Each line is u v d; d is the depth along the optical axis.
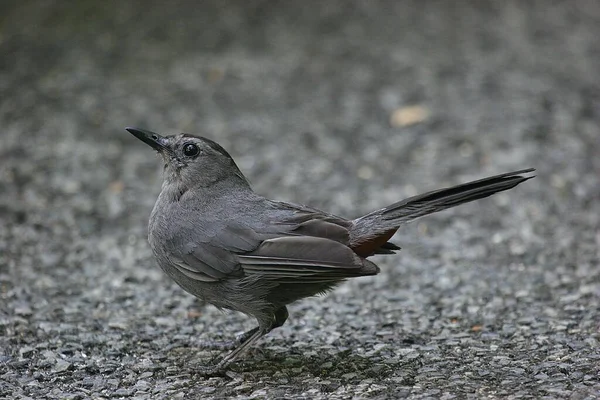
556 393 6.77
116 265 10.46
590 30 20.75
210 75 17.44
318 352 8.01
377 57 18.61
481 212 12.09
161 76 17.30
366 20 20.98
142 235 11.42
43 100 15.91
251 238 7.23
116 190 12.82
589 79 17.27
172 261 7.53
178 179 7.69
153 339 8.39
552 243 10.96
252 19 20.58
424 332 8.50
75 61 17.67
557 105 15.85
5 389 7.17
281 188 13.01
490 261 10.55
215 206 7.53
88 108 15.68
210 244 7.32
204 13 20.70
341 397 6.84
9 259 10.41
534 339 8.12
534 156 13.73
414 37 19.97
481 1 22.84
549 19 21.61
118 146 14.38
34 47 18.17
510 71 17.81
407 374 7.35
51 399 6.97
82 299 9.38
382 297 9.60
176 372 7.58
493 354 7.78
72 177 13.14
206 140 7.77
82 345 8.12
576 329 8.33
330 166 13.79
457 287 9.81
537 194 12.51
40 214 11.88
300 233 7.21
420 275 10.23
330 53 18.80
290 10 21.33
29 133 14.61
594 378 7.08
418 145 14.49
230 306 7.52
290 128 15.22
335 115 15.77
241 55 18.58
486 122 15.18
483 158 13.81
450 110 15.80
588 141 14.28
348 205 12.38
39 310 8.98
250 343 7.53
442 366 7.53
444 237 11.38
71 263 10.46
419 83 17.11
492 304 9.22
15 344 8.10
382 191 12.85
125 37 19.08
